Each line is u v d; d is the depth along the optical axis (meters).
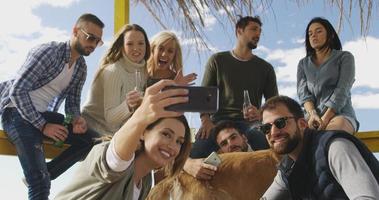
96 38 1.81
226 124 1.96
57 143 1.74
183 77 1.23
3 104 1.72
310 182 1.35
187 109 0.96
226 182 1.68
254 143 2.01
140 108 0.99
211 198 1.65
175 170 1.27
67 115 1.82
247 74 2.20
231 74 2.19
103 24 1.85
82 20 1.81
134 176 1.13
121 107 1.78
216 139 1.96
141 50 1.91
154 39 2.04
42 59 1.74
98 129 1.87
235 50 2.23
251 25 2.17
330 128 1.85
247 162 1.71
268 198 1.53
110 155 1.02
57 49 1.78
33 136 1.69
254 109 2.01
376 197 1.17
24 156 1.67
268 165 1.69
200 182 1.68
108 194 1.06
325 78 1.97
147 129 1.16
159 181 1.77
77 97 1.90
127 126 1.00
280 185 1.52
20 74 1.70
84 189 1.06
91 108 1.89
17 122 1.68
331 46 2.01
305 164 1.36
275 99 1.47
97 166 1.03
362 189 1.18
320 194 1.31
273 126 1.45
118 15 2.11
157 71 2.02
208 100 0.96
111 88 1.85
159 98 0.96
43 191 1.66
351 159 1.24
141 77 1.92
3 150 1.79
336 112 1.90
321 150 1.31
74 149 1.85
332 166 1.28
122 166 1.02
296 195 1.39
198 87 0.96
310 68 2.04
